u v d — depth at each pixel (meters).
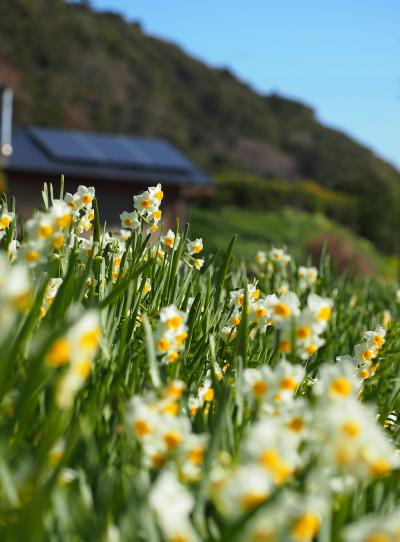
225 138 76.94
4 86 61.94
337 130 85.62
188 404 2.16
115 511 1.62
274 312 2.02
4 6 68.19
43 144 20.09
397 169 85.38
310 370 2.84
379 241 37.34
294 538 1.33
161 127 71.56
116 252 3.14
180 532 1.43
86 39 72.19
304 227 30.00
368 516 1.70
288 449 1.53
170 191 20.12
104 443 1.85
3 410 1.89
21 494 1.56
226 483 1.45
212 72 84.00
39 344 1.76
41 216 2.15
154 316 2.79
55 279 2.43
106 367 2.16
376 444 1.55
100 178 19.39
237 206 35.44
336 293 4.82
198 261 3.34
